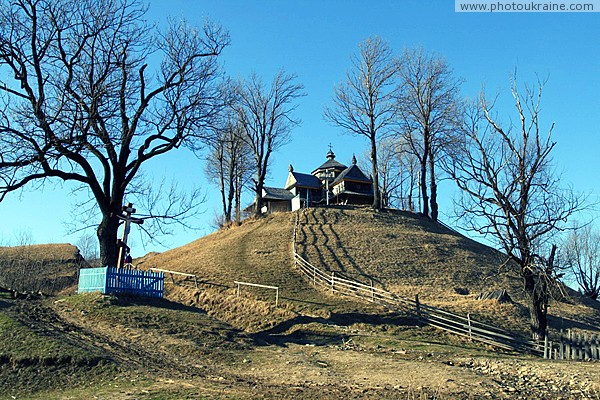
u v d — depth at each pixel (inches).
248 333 958.4
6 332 737.6
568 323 1412.4
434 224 2493.8
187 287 1504.7
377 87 2522.1
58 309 949.8
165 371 665.0
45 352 679.1
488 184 1024.2
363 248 1955.0
